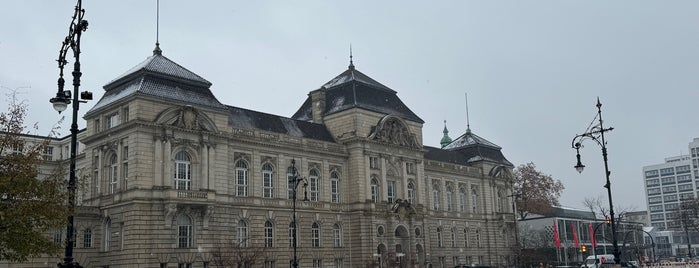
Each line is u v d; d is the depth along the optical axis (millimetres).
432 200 116562
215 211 81062
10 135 41469
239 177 86250
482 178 129750
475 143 132875
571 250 143750
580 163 56000
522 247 130875
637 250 152000
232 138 84625
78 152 106688
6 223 37219
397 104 110562
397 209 101000
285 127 95750
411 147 107500
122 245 74250
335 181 98875
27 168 39969
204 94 83750
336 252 95812
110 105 78938
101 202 78562
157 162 75875
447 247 117188
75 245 75750
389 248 99188
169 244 74938
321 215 94750
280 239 88688
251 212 85812
